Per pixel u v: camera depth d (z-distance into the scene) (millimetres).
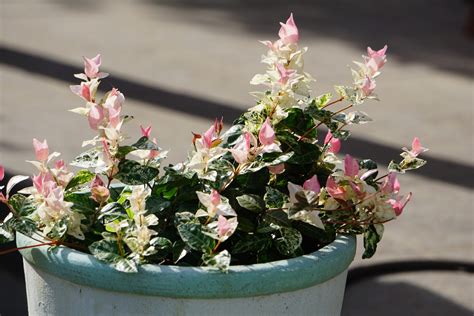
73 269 2334
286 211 2510
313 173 2744
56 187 2506
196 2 13414
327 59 10516
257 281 2287
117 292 2311
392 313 4820
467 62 10938
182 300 2279
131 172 2504
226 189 2615
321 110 2719
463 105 9047
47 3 12641
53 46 10258
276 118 2660
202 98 8633
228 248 2592
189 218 2428
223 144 2732
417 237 5711
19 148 6887
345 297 4984
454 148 7660
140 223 2379
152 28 11516
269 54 2725
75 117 7758
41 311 2496
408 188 6586
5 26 11125
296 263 2352
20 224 2441
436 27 12883
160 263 2484
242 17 12656
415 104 8961
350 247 2512
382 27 12680
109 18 11938
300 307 2395
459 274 5289
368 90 2709
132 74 9305
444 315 4816
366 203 2582
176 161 6863
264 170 2650
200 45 10758
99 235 2580
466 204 6336
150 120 7840
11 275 4953
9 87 8586
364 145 7625
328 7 13805
